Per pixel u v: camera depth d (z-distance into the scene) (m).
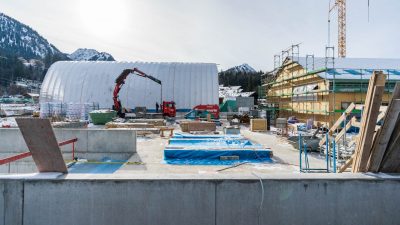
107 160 14.65
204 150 13.66
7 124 25.83
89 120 36.56
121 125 24.45
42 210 4.67
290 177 4.77
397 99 4.67
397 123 4.84
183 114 46.22
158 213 4.68
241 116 39.00
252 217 4.71
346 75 29.56
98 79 47.38
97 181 4.66
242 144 16.11
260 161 13.38
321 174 4.97
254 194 4.71
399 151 4.93
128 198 4.67
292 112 38.06
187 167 12.30
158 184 4.67
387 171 5.11
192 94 47.06
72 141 13.78
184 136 19.17
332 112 27.81
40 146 4.83
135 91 46.41
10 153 14.57
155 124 29.72
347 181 4.76
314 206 4.71
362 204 4.76
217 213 4.70
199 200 4.68
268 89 48.75
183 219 4.68
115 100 41.03
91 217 4.66
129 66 49.19
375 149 4.99
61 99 46.62
